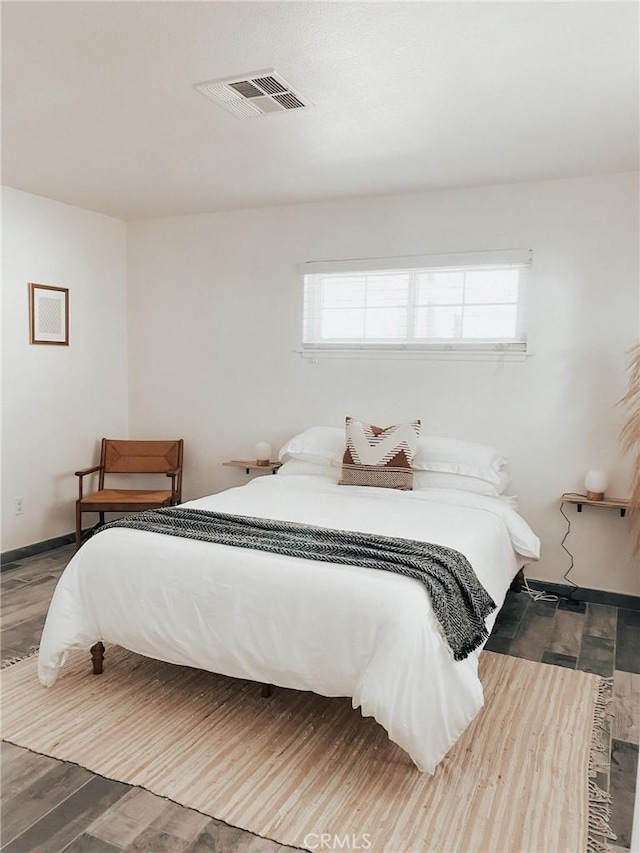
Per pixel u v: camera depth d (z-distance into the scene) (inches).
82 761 84.0
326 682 85.4
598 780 81.6
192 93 102.7
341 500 133.6
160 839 70.3
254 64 92.1
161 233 194.1
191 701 100.2
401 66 91.7
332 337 174.1
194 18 79.9
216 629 92.2
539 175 142.9
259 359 183.3
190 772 82.0
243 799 76.9
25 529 170.9
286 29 82.1
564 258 146.1
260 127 116.8
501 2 75.3
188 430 195.8
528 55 88.0
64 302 178.2
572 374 147.2
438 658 80.5
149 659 115.1
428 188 154.9
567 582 150.8
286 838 70.6
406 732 77.9
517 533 128.9
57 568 161.9
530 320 149.9
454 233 156.3
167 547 99.3
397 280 165.0
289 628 87.4
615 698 103.0
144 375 200.7
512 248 150.6
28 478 170.9
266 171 143.9
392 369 165.6
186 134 121.3
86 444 189.2
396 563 90.7
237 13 78.5
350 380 171.0
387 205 162.9
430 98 102.7
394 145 125.3
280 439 182.2
